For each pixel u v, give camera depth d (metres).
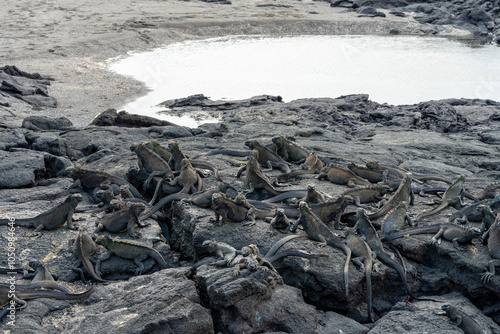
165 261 9.19
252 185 11.23
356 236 8.94
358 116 27.61
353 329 7.68
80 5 64.06
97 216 10.38
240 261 7.96
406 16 71.06
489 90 38.12
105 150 15.48
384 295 8.74
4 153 14.82
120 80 38.28
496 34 61.59
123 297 7.53
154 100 33.78
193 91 36.66
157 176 12.00
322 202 9.94
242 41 57.34
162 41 53.66
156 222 10.34
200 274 7.89
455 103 30.09
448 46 57.19
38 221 9.70
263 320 7.53
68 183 13.07
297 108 28.27
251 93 36.66
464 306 8.32
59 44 46.19
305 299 8.55
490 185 11.31
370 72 44.12
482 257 8.84
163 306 7.19
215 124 21.34
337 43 57.94
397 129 22.53
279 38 60.09
